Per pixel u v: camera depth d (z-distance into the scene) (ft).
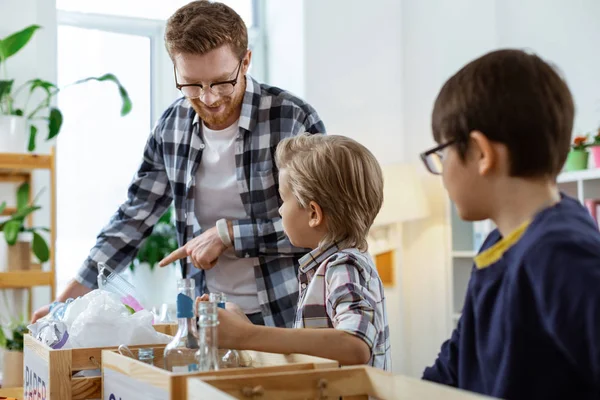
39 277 9.38
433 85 12.92
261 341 3.75
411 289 13.26
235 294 6.38
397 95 13.29
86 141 11.81
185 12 5.91
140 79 12.29
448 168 3.05
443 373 3.49
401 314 12.98
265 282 6.28
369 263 4.48
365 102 12.91
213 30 5.79
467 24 12.81
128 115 12.16
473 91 2.93
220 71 5.89
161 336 4.47
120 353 4.08
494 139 2.88
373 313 4.05
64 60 11.68
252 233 6.02
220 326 3.77
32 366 4.70
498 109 2.86
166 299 11.73
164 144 6.74
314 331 3.79
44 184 11.00
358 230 4.62
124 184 12.09
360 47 12.89
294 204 4.74
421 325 13.08
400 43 13.39
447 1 12.78
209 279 6.46
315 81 12.40
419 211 12.35
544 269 2.65
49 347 4.33
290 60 12.59
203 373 3.06
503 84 2.88
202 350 3.33
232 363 3.82
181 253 6.01
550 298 2.61
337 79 12.63
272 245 6.09
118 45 12.11
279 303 6.28
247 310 6.36
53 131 10.13
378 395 3.03
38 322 4.94
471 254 12.38
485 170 2.91
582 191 10.36
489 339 2.97
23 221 10.03
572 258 2.59
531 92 2.85
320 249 4.58
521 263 2.78
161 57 12.41
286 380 2.98
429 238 13.02
